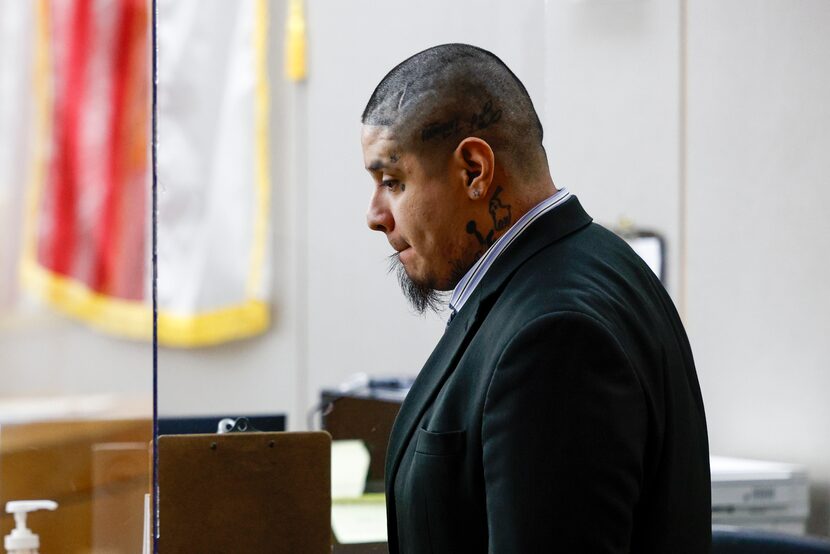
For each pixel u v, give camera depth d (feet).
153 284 7.91
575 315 7.10
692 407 8.14
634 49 21.39
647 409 7.41
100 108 28.71
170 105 26.03
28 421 17.04
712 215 21.16
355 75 9.38
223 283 26.21
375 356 11.55
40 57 28.89
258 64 25.53
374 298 10.27
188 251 26.50
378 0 8.89
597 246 8.02
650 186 21.61
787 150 20.13
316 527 8.20
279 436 8.17
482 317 7.89
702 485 8.09
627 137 21.53
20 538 11.90
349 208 10.17
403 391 11.94
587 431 6.92
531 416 6.98
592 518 6.82
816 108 19.72
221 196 25.91
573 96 21.02
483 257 8.07
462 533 7.52
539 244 7.90
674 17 21.33
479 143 7.98
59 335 29.27
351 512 9.29
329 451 8.23
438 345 8.18
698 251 21.38
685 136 21.43
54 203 28.99
